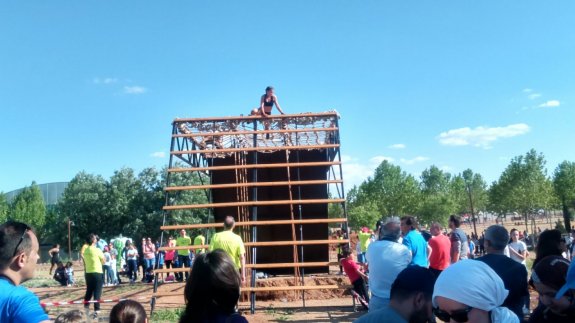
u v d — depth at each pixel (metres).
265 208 14.98
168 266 20.69
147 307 12.64
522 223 74.50
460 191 77.81
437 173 81.31
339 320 10.43
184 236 19.52
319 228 15.00
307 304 12.50
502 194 52.81
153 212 43.75
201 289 2.84
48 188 93.38
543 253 4.73
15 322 2.91
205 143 13.62
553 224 66.88
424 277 3.10
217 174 14.56
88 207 45.34
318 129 12.05
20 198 71.94
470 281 2.50
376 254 5.64
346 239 11.38
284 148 11.95
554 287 3.09
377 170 71.06
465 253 10.14
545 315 3.23
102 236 45.06
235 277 2.90
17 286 3.06
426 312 3.06
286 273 16.03
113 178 45.78
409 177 67.38
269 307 12.01
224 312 2.85
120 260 25.66
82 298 15.62
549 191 51.03
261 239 15.29
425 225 61.19
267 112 12.77
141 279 23.34
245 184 11.73
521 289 4.43
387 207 64.44
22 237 3.14
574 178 51.31
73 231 45.62
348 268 11.12
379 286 5.57
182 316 2.90
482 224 80.94
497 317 2.53
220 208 14.72
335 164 11.77
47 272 32.28
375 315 3.12
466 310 2.48
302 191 14.58
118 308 3.36
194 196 43.44
